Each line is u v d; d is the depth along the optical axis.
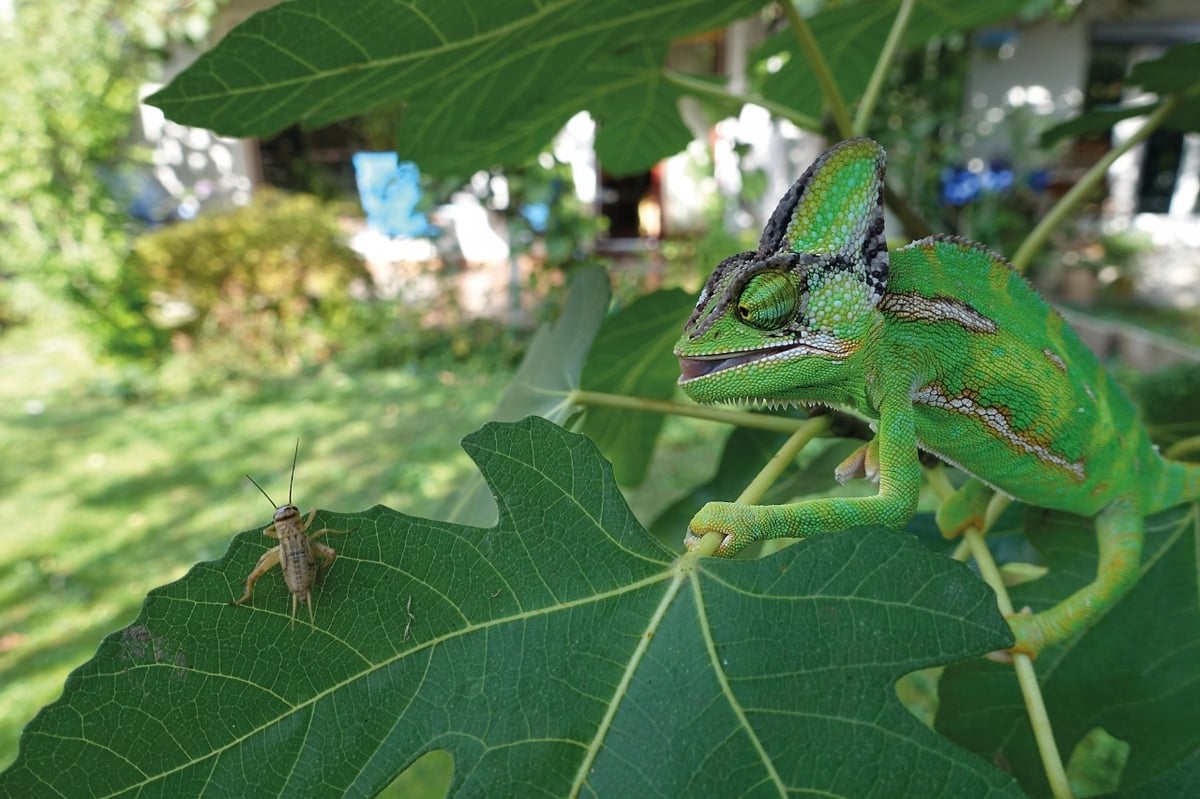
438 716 0.16
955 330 0.21
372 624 0.16
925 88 1.49
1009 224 1.53
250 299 1.47
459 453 1.04
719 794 0.15
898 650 0.16
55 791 0.14
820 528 0.18
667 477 0.95
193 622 0.16
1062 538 0.26
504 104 0.29
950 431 0.22
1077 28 1.62
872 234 0.19
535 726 0.16
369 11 0.21
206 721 0.15
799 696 0.16
